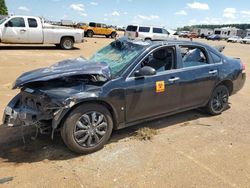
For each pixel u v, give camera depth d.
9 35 15.78
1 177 3.31
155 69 4.57
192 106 5.23
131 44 4.75
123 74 4.14
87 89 3.81
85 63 4.20
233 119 5.58
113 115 4.14
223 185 3.29
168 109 4.81
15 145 4.14
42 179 3.30
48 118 3.70
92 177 3.37
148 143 4.32
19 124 3.82
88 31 34.34
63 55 14.65
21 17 16.06
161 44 4.65
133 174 3.46
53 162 3.69
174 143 4.37
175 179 3.38
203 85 5.21
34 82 3.93
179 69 4.83
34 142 4.24
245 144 4.42
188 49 5.08
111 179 3.34
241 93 7.93
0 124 4.88
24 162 3.67
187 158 3.89
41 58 13.08
